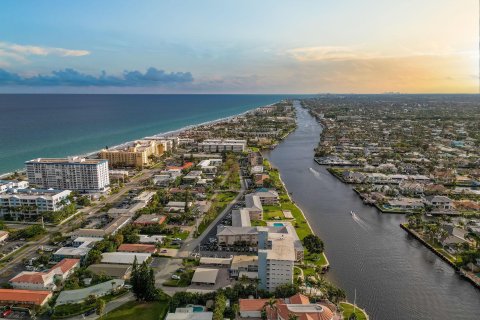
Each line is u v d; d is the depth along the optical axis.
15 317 199.62
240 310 193.25
